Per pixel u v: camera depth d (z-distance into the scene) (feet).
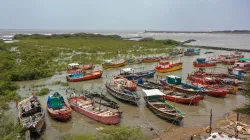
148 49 301.22
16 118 80.23
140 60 205.16
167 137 67.87
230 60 204.74
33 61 172.55
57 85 128.77
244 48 328.29
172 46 344.28
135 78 140.56
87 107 85.56
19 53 224.74
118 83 113.19
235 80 124.36
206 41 511.40
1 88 110.42
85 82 137.28
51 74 152.05
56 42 358.84
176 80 118.32
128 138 51.67
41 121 70.74
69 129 74.02
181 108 94.02
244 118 80.79
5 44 285.23
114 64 181.16
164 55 250.78
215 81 123.85
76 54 241.14
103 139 52.90
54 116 77.71
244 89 95.91
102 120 76.79
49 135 69.87
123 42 388.16
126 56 237.45
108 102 93.50
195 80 129.49
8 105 95.04
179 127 75.41
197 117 84.28
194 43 435.53
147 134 70.13
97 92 109.70
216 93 106.52
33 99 88.94
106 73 163.22
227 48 310.45
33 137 68.13
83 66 172.96
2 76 127.54
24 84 131.23
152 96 93.56
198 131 71.41
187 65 199.00
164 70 166.20
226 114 86.43
